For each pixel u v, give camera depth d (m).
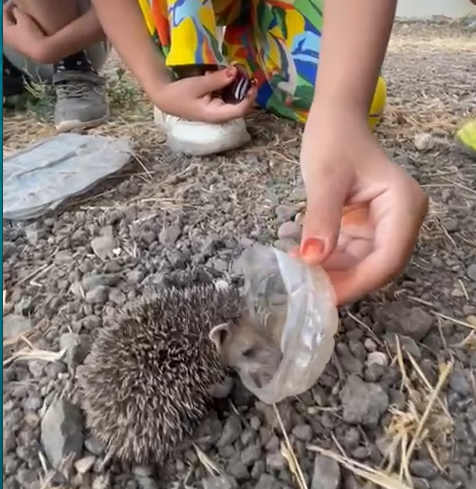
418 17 1.55
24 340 0.41
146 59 0.62
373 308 0.41
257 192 0.56
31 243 0.51
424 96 0.84
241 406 0.35
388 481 0.32
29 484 0.33
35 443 0.35
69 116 0.71
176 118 0.63
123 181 0.59
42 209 0.54
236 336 0.34
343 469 0.33
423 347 0.39
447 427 0.35
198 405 0.34
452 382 0.37
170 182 0.59
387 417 0.35
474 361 0.38
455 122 0.73
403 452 0.33
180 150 0.63
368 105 0.40
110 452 0.33
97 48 0.82
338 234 0.35
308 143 0.39
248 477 0.33
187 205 0.55
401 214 0.36
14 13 0.76
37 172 0.59
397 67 1.03
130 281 0.45
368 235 0.39
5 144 0.69
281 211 0.52
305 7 0.65
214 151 0.62
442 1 1.54
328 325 0.32
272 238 0.49
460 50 1.20
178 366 0.33
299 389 0.33
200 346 0.34
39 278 0.47
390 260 0.36
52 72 0.81
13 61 0.81
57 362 0.39
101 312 0.43
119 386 0.33
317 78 0.41
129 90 0.81
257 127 0.68
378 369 0.37
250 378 0.34
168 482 0.33
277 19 0.66
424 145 0.65
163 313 0.35
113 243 0.50
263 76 0.70
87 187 0.57
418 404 0.36
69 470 0.33
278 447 0.34
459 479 0.33
